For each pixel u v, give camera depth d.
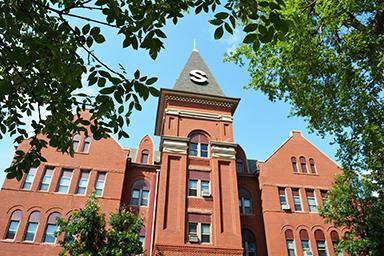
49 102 5.37
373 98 12.71
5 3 4.16
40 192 24.23
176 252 21.61
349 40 11.60
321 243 25.64
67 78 4.72
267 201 26.95
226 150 27.44
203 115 29.30
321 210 20.81
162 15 4.71
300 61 12.98
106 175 26.14
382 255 17.97
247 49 14.19
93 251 16.53
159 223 22.55
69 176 25.59
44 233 22.77
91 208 17.80
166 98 29.62
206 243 22.73
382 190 18.64
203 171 26.20
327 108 14.31
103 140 27.84
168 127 27.80
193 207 24.09
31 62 4.64
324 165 29.77
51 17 4.94
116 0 4.45
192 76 33.19
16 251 21.67
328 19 11.19
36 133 5.65
